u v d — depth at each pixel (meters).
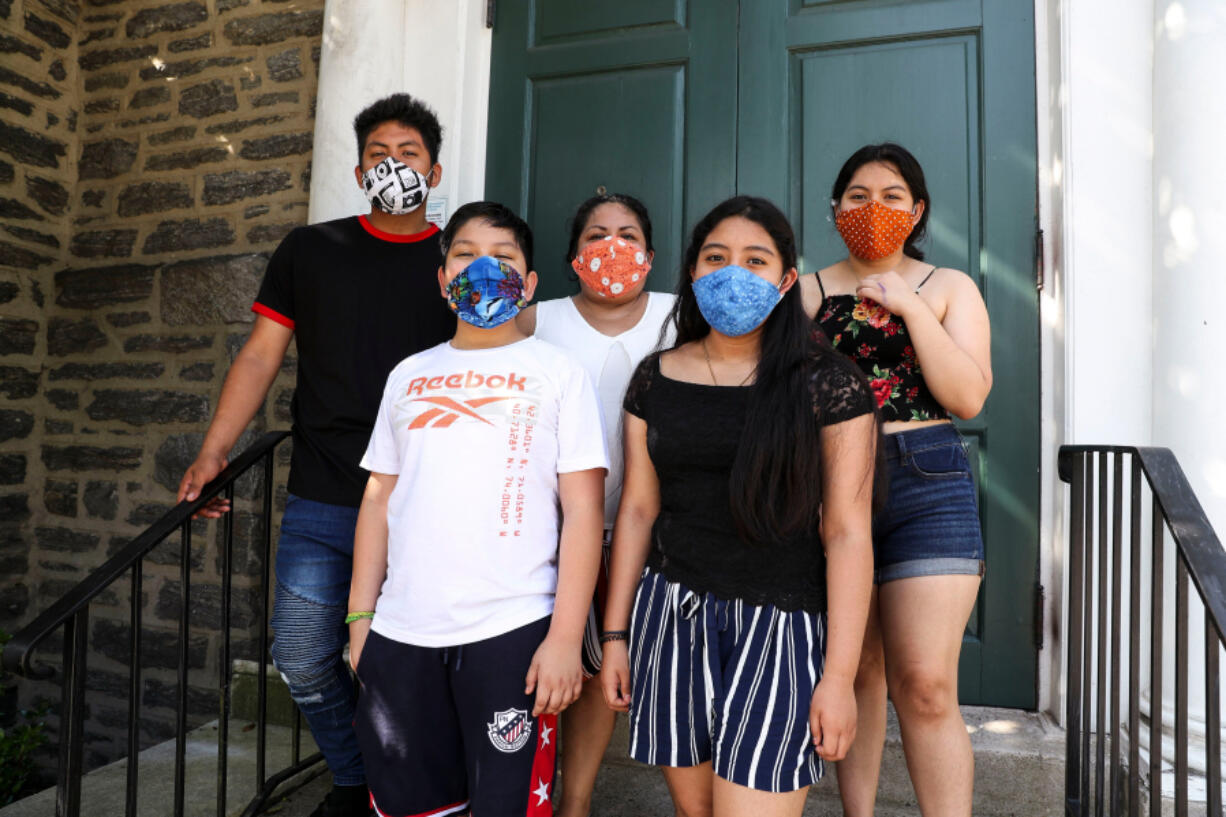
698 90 2.73
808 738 1.27
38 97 3.52
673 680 1.33
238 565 3.06
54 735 3.46
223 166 3.33
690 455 1.37
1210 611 1.26
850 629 1.29
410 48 2.95
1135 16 2.31
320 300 1.97
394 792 1.45
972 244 2.48
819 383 1.34
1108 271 2.28
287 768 2.16
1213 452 2.04
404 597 1.46
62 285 3.55
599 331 1.91
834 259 2.57
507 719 1.40
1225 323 2.05
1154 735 1.53
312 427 1.96
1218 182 2.07
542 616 1.46
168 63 3.47
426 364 1.60
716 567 1.34
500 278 1.52
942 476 1.59
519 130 2.89
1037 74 2.46
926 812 1.52
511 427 1.48
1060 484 2.31
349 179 2.77
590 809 2.08
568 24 2.88
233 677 2.78
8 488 3.45
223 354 3.23
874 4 2.60
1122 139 2.29
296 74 3.23
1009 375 2.41
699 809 1.38
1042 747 2.06
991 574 2.37
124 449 3.38
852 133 2.59
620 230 1.88
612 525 1.80
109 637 3.33
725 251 1.44
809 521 1.31
